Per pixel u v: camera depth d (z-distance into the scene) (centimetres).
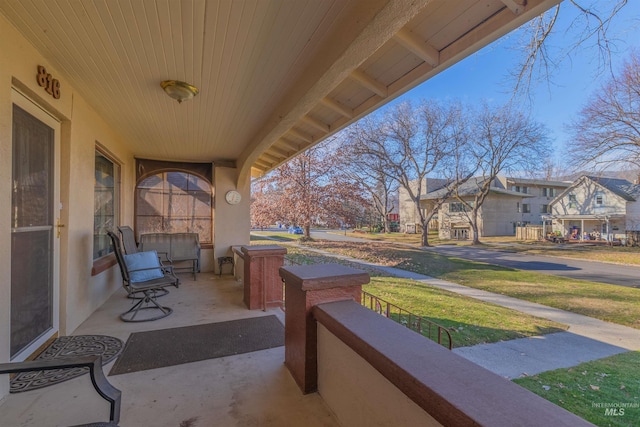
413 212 2680
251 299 348
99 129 346
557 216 2047
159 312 338
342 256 1166
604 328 434
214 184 582
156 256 389
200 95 280
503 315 494
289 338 207
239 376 201
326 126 342
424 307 534
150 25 180
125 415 160
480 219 2117
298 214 1218
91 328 289
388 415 113
